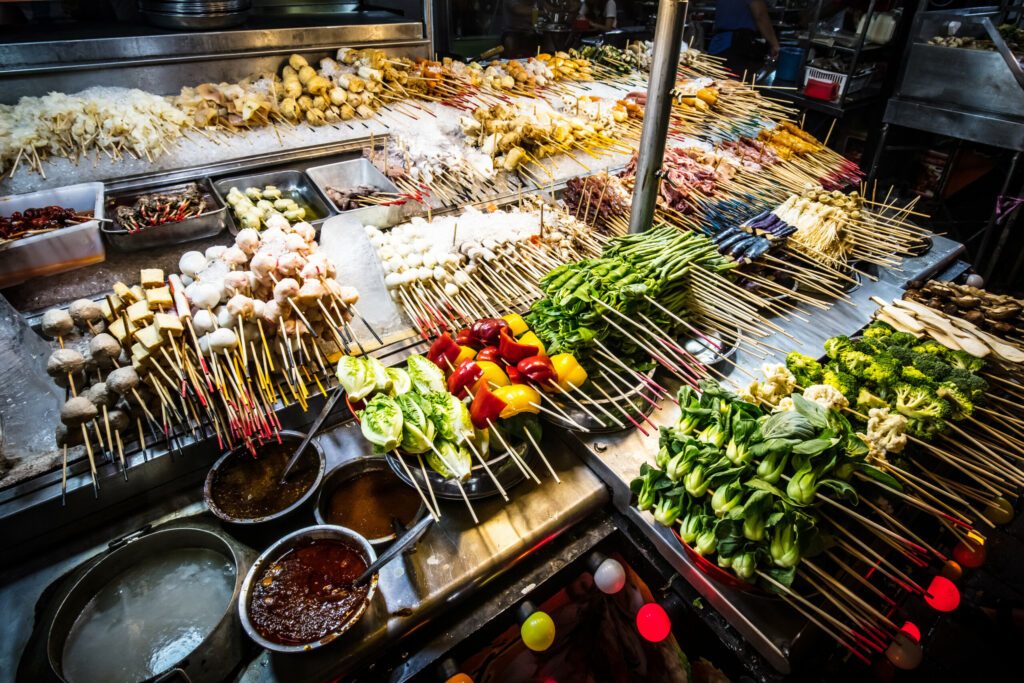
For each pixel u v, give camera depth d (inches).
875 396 104.7
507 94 206.2
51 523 82.6
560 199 159.9
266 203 141.3
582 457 100.9
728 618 82.4
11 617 76.4
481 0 308.5
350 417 104.0
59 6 181.3
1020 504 127.2
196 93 161.3
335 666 71.9
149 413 87.2
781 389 100.7
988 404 112.1
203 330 91.8
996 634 127.2
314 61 186.5
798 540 71.9
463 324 115.6
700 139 201.0
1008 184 232.1
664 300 107.8
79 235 111.2
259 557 74.4
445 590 80.0
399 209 138.6
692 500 82.4
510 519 89.9
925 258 160.9
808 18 311.6
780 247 141.5
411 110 187.3
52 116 137.6
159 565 80.4
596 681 102.9
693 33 289.0
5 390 88.5
